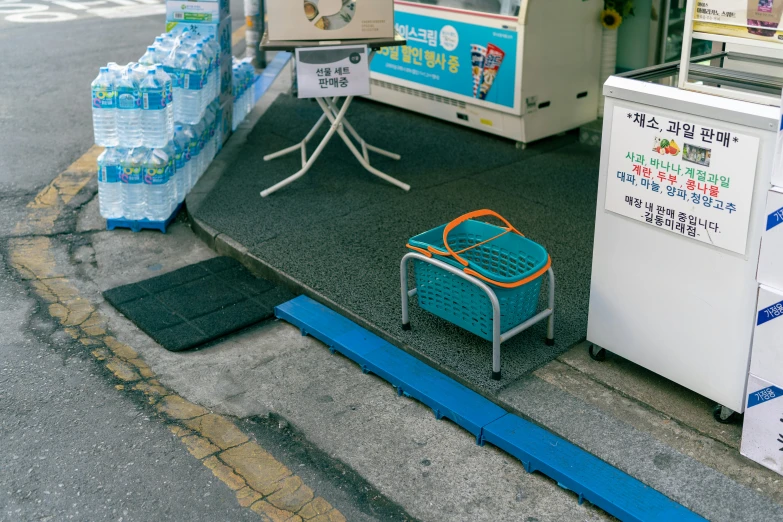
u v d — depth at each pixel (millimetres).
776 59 3602
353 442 3646
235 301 4738
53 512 3234
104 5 13742
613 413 3621
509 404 3680
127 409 3861
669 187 3357
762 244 3055
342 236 5289
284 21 5477
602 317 3852
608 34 6949
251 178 6219
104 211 5621
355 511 3256
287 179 5871
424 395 3801
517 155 6797
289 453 3590
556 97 6852
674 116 3246
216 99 6535
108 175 5496
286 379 4105
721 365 3434
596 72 7066
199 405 3908
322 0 5457
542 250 3941
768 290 3076
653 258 3533
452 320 4031
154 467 3488
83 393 3969
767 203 2998
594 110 7246
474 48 6797
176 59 5723
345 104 5758
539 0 6316
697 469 3293
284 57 9875
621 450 3398
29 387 4000
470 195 5953
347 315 4461
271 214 5617
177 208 5840
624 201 3545
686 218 3338
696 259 3373
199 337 4383
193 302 4727
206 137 6348
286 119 7625
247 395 3984
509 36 6453
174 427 3742
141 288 4875
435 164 6570
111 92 5281
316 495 3340
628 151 3459
